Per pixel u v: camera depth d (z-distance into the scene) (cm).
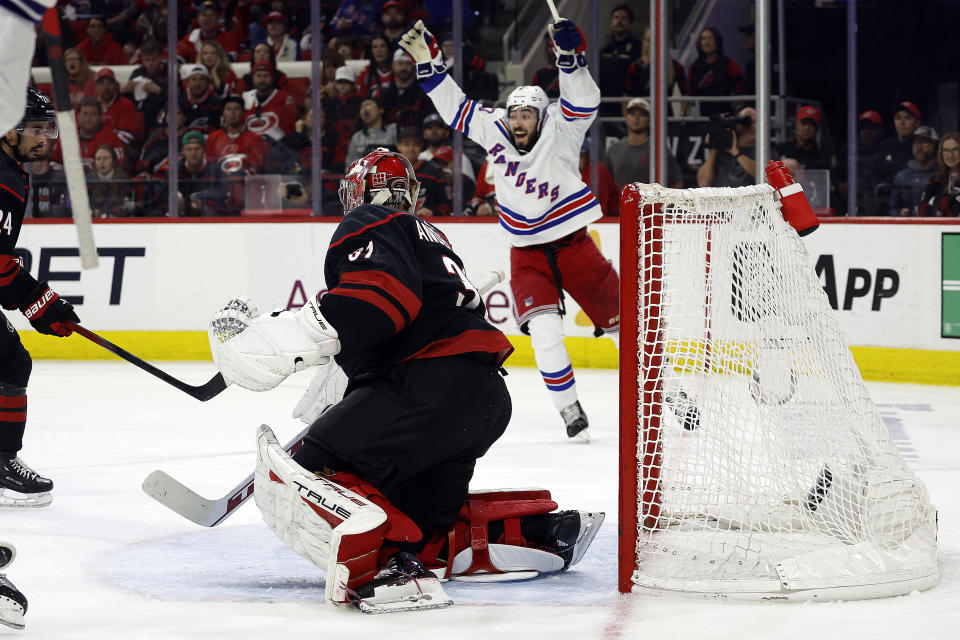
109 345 1200
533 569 1092
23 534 1304
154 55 3734
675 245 1088
